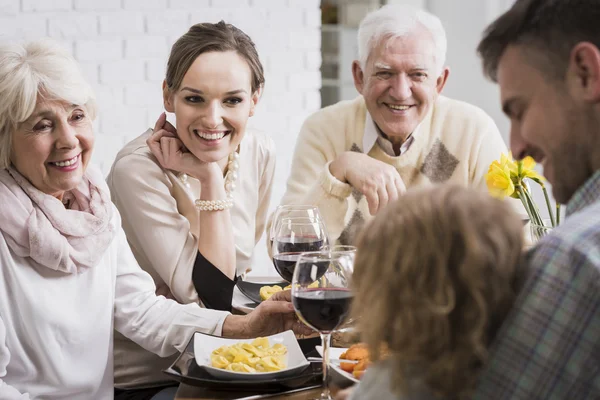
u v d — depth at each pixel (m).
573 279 0.75
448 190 0.79
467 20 4.50
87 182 1.65
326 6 4.34
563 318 0.75
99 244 1.58
